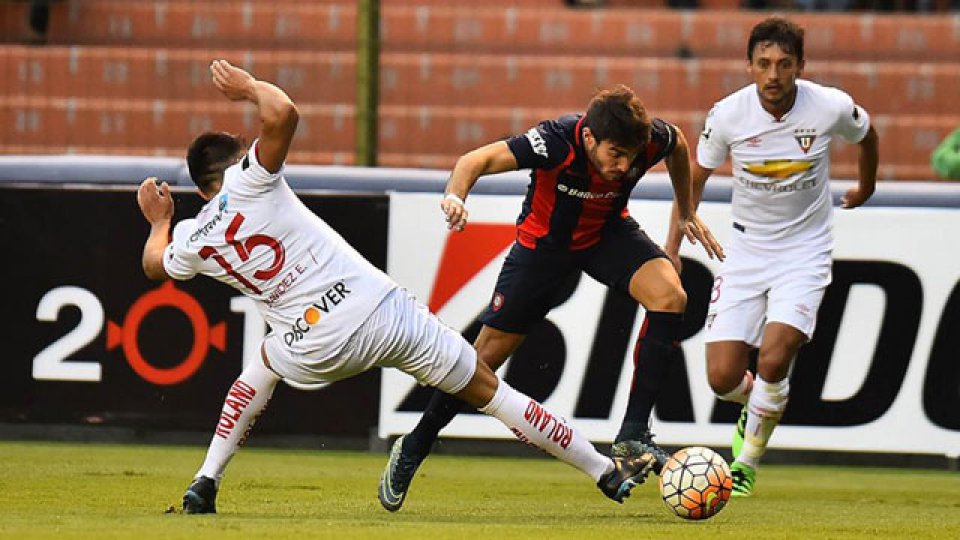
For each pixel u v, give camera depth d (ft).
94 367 102.12
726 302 78.95
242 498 70.95
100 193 101.76
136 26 169.78
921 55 169.68
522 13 171.42
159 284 101.65
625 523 60.39
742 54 170.81
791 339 75.97
